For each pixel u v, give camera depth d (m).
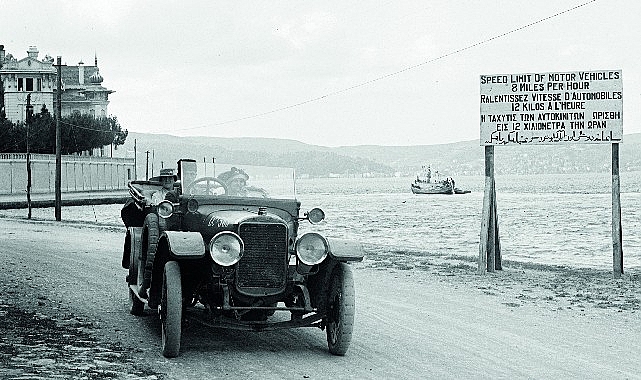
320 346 10.66
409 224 61.62
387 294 16.20
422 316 13.44
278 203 10.87
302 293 9.76
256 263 9.60
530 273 20.39
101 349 9.97
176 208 10.92
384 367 9.46
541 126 20.05
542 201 121.38
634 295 16.14
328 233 50.28
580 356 10.29
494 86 20.25
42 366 8.84
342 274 9.90
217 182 10.92
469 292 16.55
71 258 22.53
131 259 12.49
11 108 121.19
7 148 106.62
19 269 19.47
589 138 19.78
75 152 121.31
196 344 10.56
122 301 14.35
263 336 11.27
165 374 8.75
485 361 9.91
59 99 51.69
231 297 9.74
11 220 49.00
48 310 13.12
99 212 75.56
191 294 9.96
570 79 19.81
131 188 13.17
